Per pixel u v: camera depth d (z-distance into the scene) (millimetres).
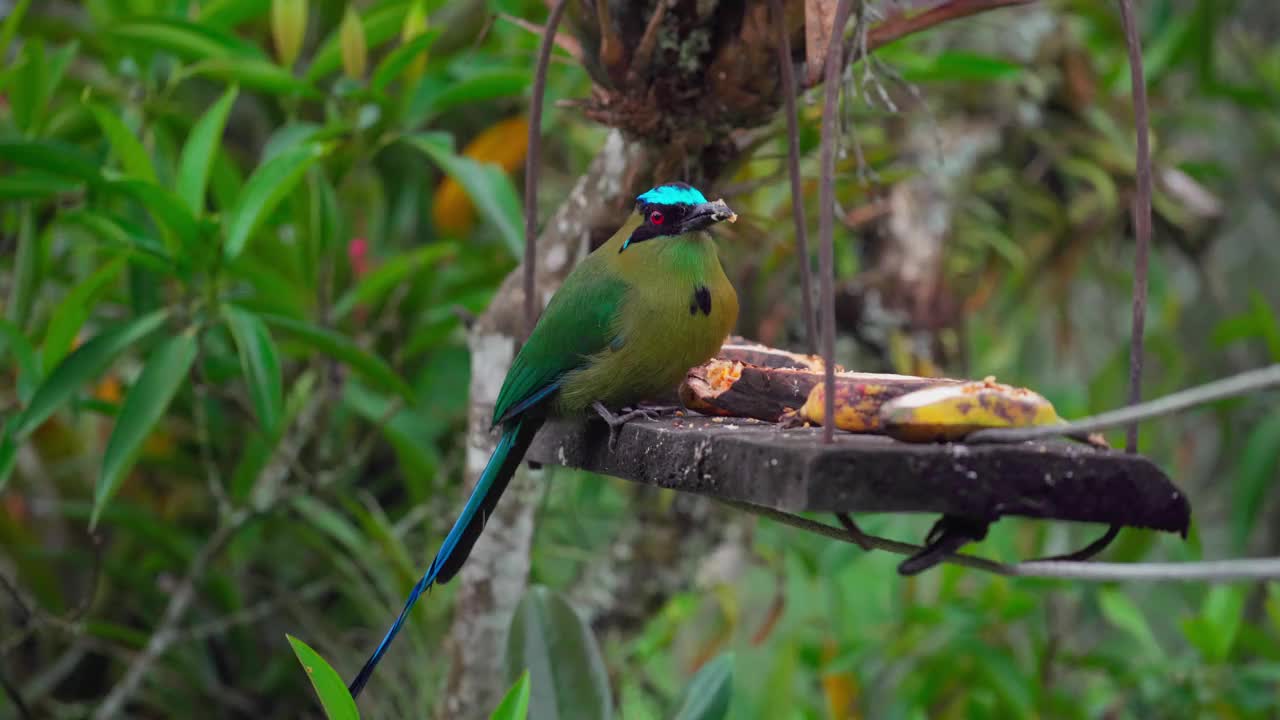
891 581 10766
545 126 11008
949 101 11938
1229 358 14148
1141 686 10414
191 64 10250
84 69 12742
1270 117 13859
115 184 8367
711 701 7180
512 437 7375
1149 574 4746
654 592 10531
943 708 10742
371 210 11836
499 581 9047
